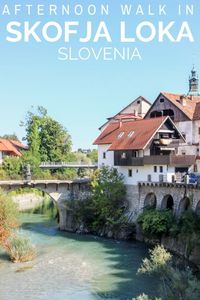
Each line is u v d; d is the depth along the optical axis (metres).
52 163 87.19
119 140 59.72
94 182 55.94
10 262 39.34
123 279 34.16
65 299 29.72
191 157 52.94
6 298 29.86
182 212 44.62
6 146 86.19
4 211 42.22
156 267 29.08
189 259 38.53
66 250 44.94
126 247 46.47
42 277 34.91
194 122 60.72
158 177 52.75
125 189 56.72
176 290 23.09
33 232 55.31
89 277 34.94
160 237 46.38
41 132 93.75
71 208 57.47
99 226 54.53
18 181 56.62
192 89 81.00
